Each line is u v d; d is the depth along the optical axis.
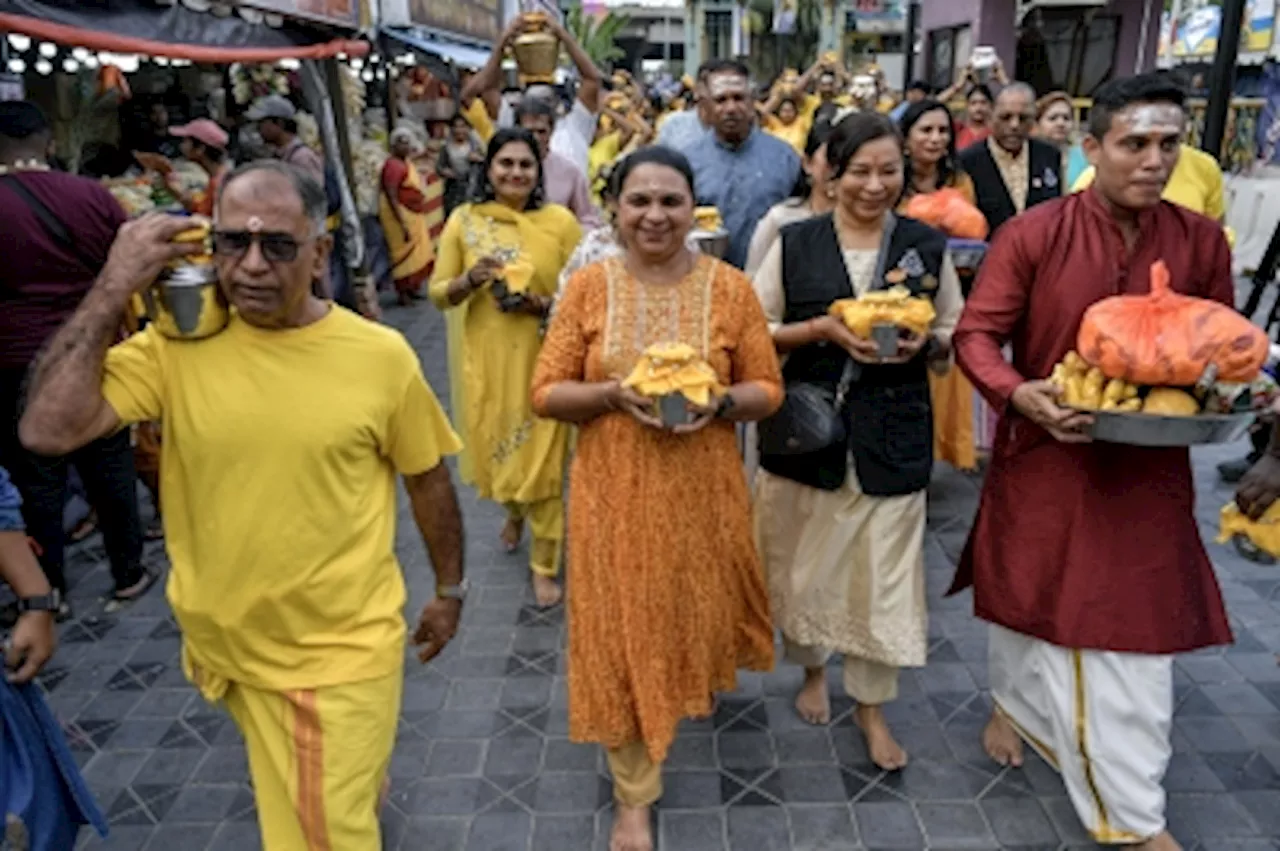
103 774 3.12
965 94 6.98
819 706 3.25
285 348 1.97
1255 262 9.92
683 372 2.30
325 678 2.09
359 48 8.56
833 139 2.75
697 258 2.56
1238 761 3.04
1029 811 2.84
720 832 2.79
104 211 3.75
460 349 4.36
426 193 10.69
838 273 2.81
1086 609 2.41
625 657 2.50
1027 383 2.30
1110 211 2.37
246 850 2.79
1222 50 6.45
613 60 33.84
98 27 4.82
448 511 2.33
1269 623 3.82
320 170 6.77
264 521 1.98
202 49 5.68
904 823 2.81
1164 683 2.44
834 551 2.84
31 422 1.82
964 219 3.90
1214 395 2.11
